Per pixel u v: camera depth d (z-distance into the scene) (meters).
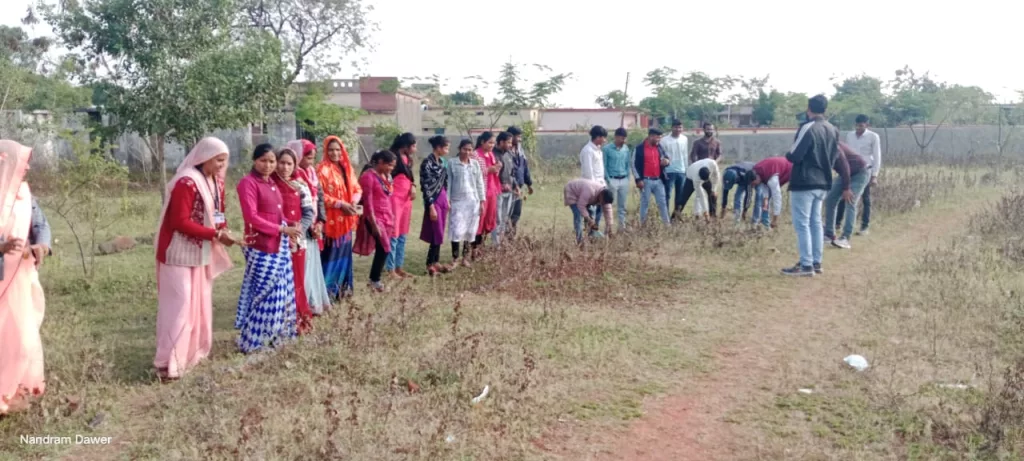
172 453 4.11
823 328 6.43
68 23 18.11
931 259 8.60
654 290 7.83
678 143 11.52
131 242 10.70
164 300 5.37
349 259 7.41
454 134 29.72
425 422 4.41
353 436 4.16
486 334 6.12
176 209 5.25
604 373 5.36
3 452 4.20
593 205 10.40
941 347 5.73
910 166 23.23
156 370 5.36
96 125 19.50
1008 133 27.19
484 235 9.79
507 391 4.91
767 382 5.20
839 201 10.96
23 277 4.65
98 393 4.97
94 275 8.56
